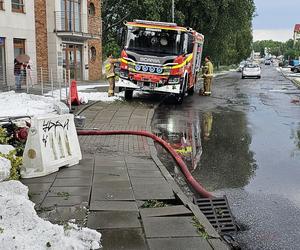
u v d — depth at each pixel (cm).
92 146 962
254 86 3388
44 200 594
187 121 1471
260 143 1113
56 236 440
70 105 1531
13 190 554
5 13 2533
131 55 1841
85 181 688
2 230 433
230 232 547
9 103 1541
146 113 1549
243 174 814
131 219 532
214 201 635
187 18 4344
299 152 1010
